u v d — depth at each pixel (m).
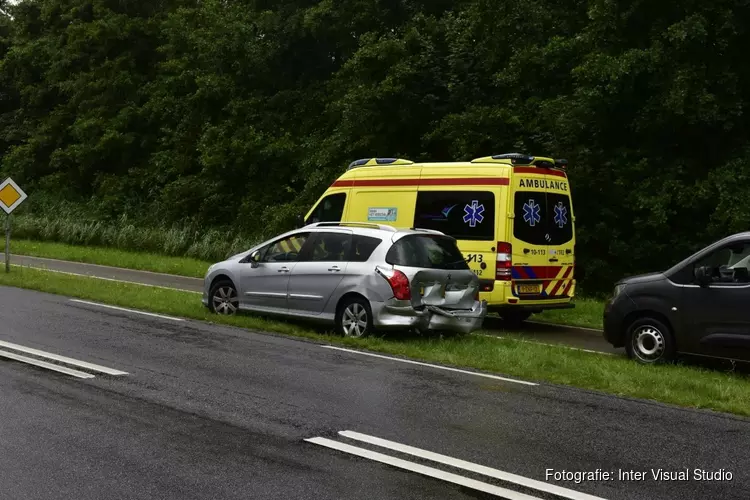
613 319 10.55
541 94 23.23
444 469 5.52
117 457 5.62
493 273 13.06
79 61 40.28
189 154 34.78
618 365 9.70
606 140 21.27
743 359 9.54
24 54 41.66
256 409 6.99
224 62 33.47
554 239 13.72
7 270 18.22
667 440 6.45
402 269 10.76
